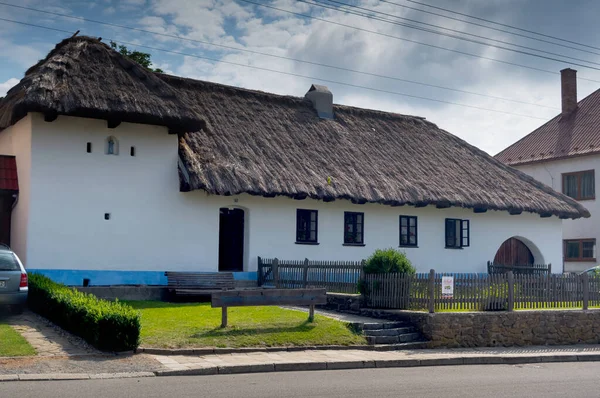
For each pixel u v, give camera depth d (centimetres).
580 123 3856
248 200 2298
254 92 2772
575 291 1958
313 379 1152
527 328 1802
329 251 2473
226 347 1363
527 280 1870
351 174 2480
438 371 1327
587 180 3588
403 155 2838
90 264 1970
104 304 1388
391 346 1548
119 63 2103
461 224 2847
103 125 2017
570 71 4041
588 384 1202
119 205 2030
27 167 1917
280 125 2631
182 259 2138
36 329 1430
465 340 1694
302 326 1563
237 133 2422
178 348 1322
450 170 2859
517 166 3991
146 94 2019
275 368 1239
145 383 1049
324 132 2739
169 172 2123
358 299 1883
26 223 1892
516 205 2770
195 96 2538
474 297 1777
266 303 1550
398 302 1797
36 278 1733
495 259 3031
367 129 2945
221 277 2153
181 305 1862
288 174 2284
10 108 1894
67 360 1181
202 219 2189
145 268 2062
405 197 2480
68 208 1945
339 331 1565
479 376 1271
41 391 958
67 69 1950
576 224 3628
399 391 1058
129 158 2056
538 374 1333
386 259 1894
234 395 975
